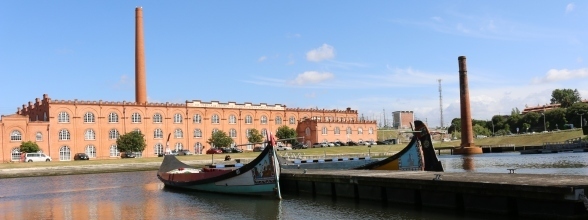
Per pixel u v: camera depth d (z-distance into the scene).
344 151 103.94
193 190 40.19
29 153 85.19
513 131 195.00
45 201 36.28
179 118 109.56
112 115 100.25
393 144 126.88
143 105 104.44
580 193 19.97
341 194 32.19
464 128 108.69
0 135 86.25
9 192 43.31
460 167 61.56
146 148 103.69
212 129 114.69
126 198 37.06
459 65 109.06
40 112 96.19
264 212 28.22
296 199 32.72
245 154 98.75
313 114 135.75
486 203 24.08
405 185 27.58
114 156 99.50
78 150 94.94
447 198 25.80
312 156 87.00
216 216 27.66
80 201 35.84
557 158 76.88
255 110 123.06
